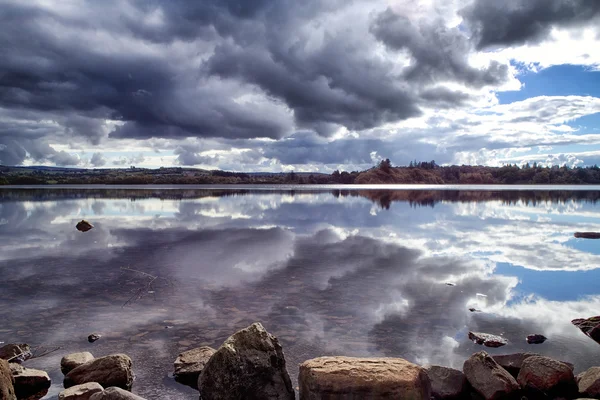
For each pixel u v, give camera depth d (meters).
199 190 89.12
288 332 8.01
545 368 5.99
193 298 10.19
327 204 44.78
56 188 100.19
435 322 8.62
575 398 5.80
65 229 23.25
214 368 5.65
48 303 9.77
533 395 5.89
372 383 5.25
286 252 16.30
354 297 10.32
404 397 5.23
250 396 5.74
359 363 5.64
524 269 13.64
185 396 5.80
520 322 8.69
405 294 10.62
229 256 15.42
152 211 35.09
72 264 14.02
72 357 6.64
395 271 13.16
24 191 79.88
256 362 5.80
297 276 12.42
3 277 12.22
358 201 50.19
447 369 6.20
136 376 6.34
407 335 7.92
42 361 6.83
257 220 28.22
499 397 5.75
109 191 81.25
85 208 38.16
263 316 8.91
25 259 14.89
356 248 17.31
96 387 5.61
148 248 17.11
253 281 11.80
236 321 8.60
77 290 10.86
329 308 9.45
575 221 28.55
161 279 11.98
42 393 5.90
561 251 17.03
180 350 7.23
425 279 12.18
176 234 21.20
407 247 17.66
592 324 8.31
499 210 37.75
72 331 8.05
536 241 19.61
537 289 11.22
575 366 6.75
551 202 49.56
